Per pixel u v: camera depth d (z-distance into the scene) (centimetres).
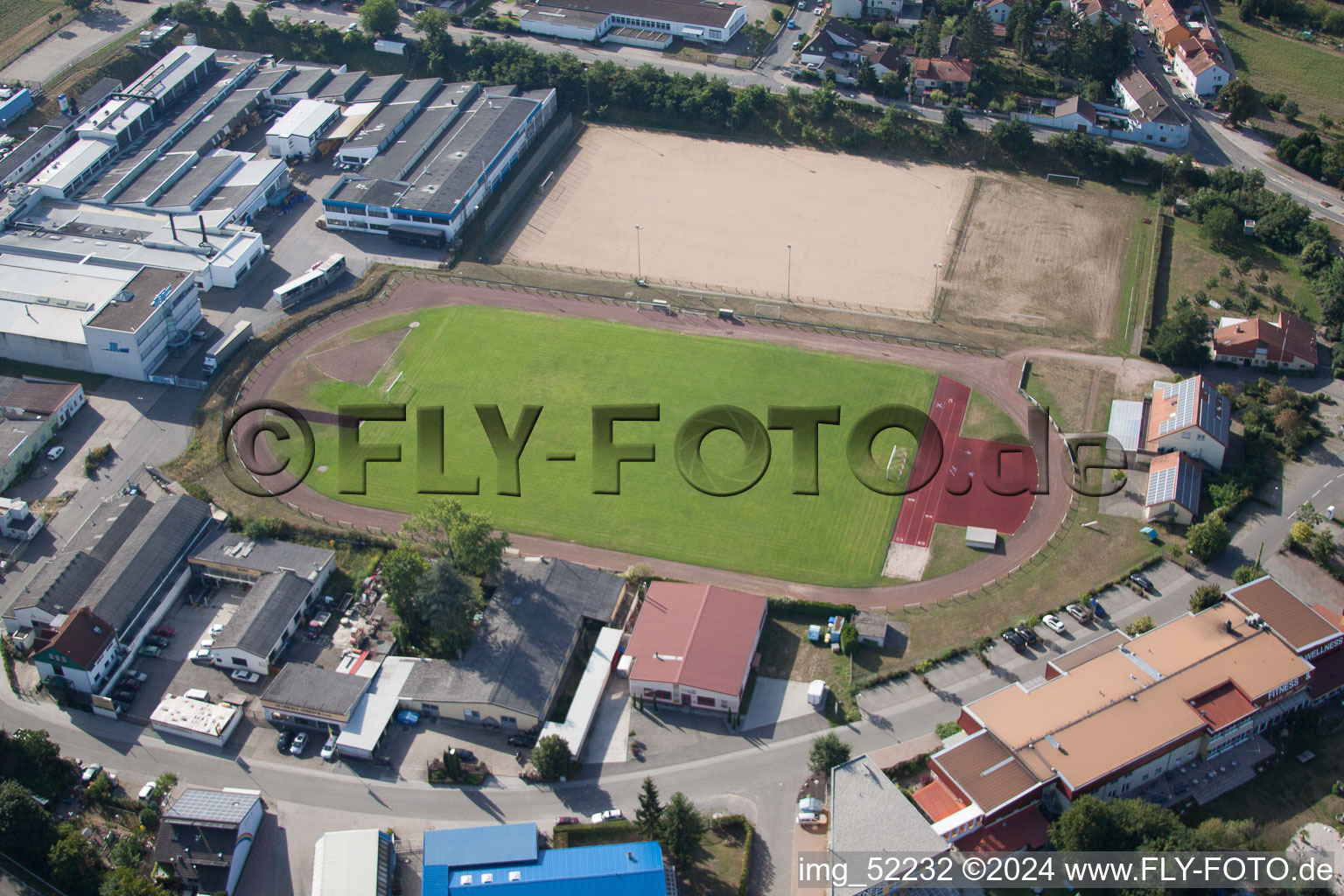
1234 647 17875
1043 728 16712
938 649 18875
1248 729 17300
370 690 17912
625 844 15388
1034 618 19300
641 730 17725
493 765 17188
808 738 17550
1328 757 17175
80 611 18225
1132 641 18112
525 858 15188
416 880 15612
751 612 18850
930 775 16862
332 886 15038
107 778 16788
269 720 17875
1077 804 15400
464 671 17950
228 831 15750
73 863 15400
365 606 19650
